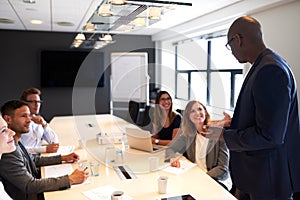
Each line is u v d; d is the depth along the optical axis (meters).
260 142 1.35
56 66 6.05
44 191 1.74
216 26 4.24
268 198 1.45
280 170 1.44
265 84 1.33
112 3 2.64
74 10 3.89
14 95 6.00
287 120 1.35
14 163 1.80
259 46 1.47
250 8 3.30
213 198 1.63
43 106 6.11
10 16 4.36
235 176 1.59
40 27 5.48
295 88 1.45
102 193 1.69
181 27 4.96
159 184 1.69
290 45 2.97
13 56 5.93
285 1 2.90
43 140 2.96
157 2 2.63
